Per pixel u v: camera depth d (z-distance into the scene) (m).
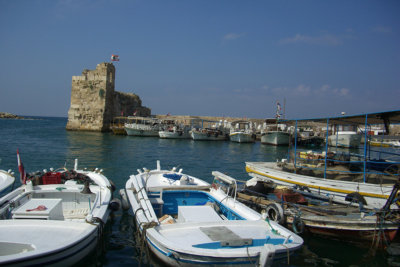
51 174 10.41
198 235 6.38
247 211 7.97
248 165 16.73
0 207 7.70
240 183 12.88
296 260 7.80
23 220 6.53
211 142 53.16
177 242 6.08
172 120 64.12
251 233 6.65
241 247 6.07
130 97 79.56
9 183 10.32
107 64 60.66
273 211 9.58
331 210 9.23
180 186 10.02
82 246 6.24
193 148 40.59
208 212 7.90
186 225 6.84
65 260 5.88
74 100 60.91
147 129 56.94
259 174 15.59
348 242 8.71
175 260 5.97
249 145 50.22
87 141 41.41
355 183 11.59
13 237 6.00
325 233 8.88
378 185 11.04
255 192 10.81
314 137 48.97
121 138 50.03
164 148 38.41
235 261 5.59
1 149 29.28
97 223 6.90
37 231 6.31
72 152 28.94
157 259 6.70
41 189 9.16
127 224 9.84
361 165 14.55
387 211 8.35
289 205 9.98
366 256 8.14
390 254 8.30
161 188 9.77
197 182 11.54
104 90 60.00
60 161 23.28
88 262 6.89
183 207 8.20
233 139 55.09
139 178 10.90
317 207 9.68
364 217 8.45
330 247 8.62
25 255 5.19
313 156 17.00
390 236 8.28
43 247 5.71
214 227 6.82
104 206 8.18
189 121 80.94
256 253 5.60
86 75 60.94
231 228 6.86
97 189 9.80
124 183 16.11
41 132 55.78
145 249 7.22
